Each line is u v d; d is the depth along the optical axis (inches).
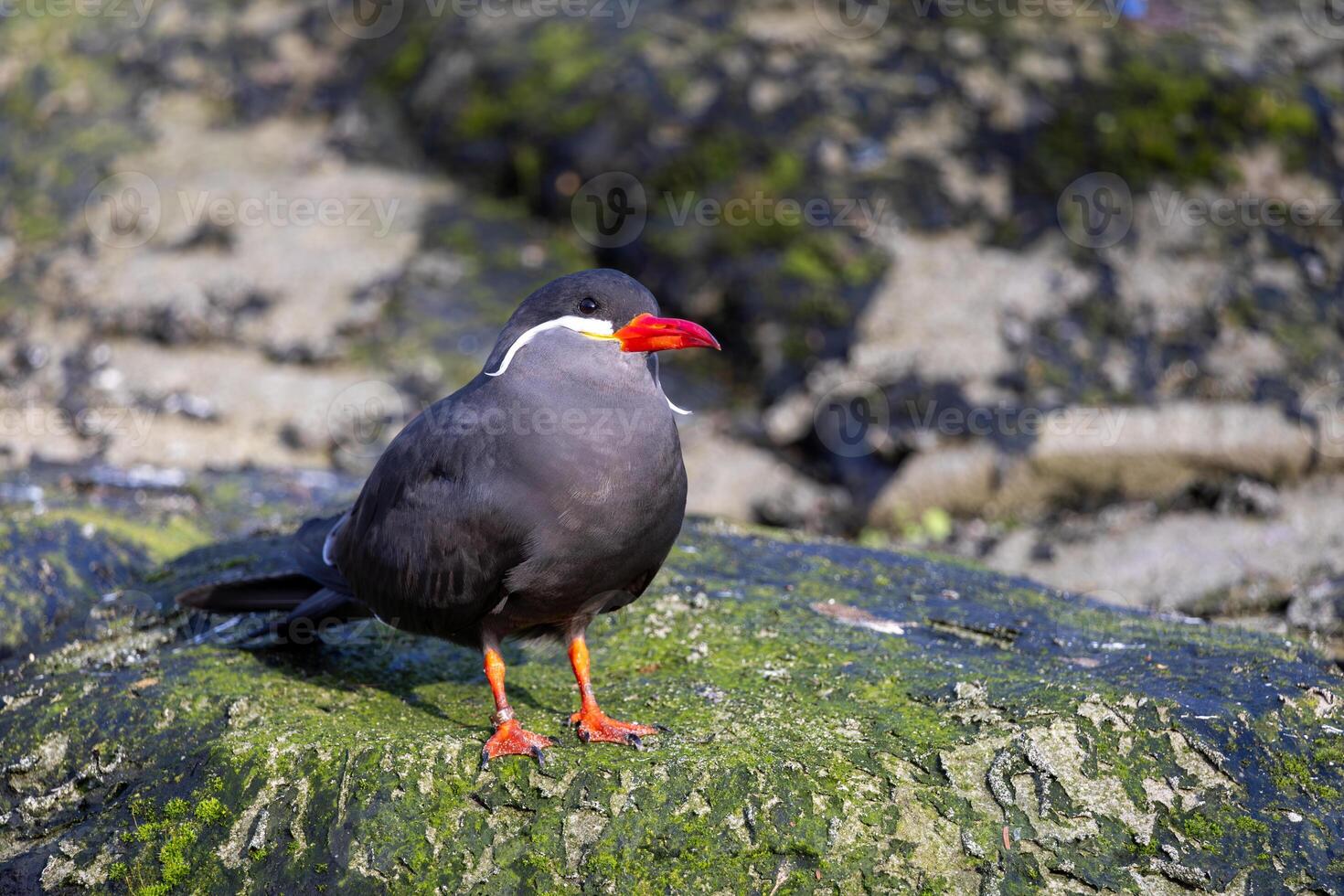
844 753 269.0
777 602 346.3
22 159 661.9
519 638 297.7
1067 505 537.6
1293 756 273.0
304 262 603.8
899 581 367.2
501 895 252.2
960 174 604.1
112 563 373.1
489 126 653.9
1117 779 266.4
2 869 278.4
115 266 602.2
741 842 254.7
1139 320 567.2
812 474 552.7
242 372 558.6
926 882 251.3
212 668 313.4
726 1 672.4
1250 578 481.4
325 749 273.7
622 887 251.3
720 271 590.6
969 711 282.0
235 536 416.2
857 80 629.9
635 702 293.9
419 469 282.7
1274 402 540.4
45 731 297.7
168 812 274.7
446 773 266.1
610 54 646.5
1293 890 253.3
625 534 274.5
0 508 405.4
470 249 618.2
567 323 280.2
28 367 564.4
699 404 573.6
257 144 674.2
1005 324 563.5
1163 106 616.4
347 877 256.7
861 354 560.7
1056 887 251.8
